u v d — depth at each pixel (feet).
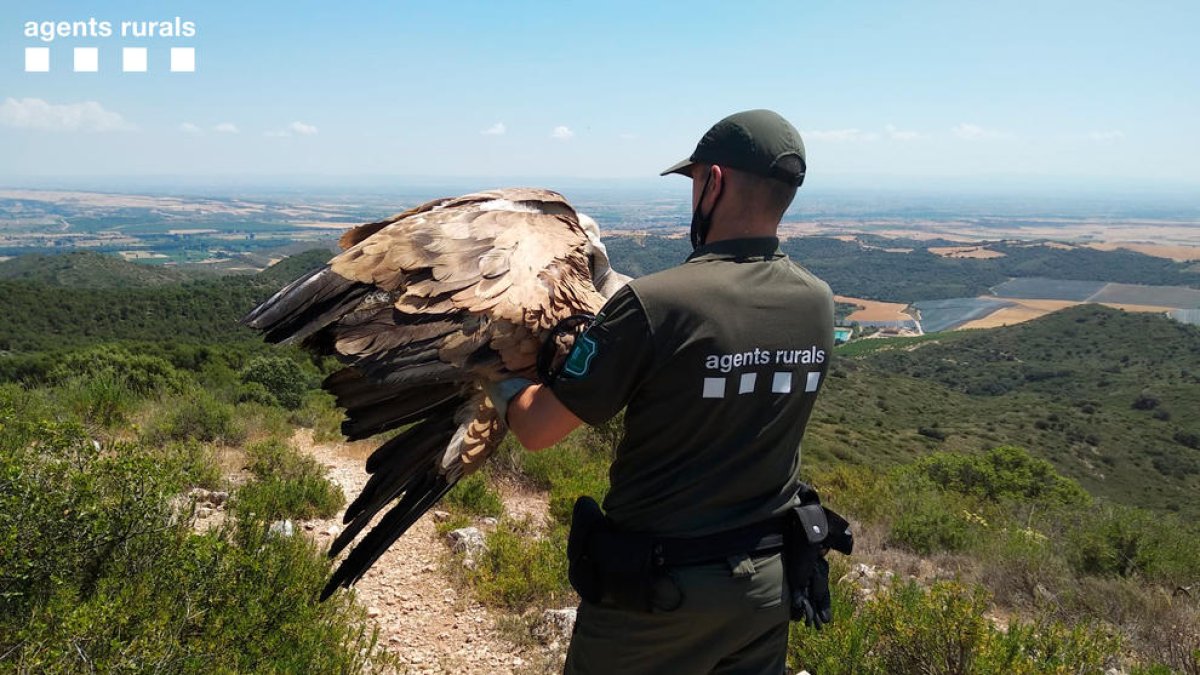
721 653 5.51
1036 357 282.97
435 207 5.50
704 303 5.13
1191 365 245.86
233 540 11.59
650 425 5.31
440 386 5.26
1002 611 17.84
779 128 5.53
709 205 5.67
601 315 5.12
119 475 9.73
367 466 5.41
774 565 5.56
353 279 4.67
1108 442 163.43
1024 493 40.83
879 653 12.22
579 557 5.75
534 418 4.94
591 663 5.78
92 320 140.56
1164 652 14.79
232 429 26.13
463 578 15.65
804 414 5.69
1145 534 22.02
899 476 30.66
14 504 8.65
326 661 9.91
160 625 8.10
